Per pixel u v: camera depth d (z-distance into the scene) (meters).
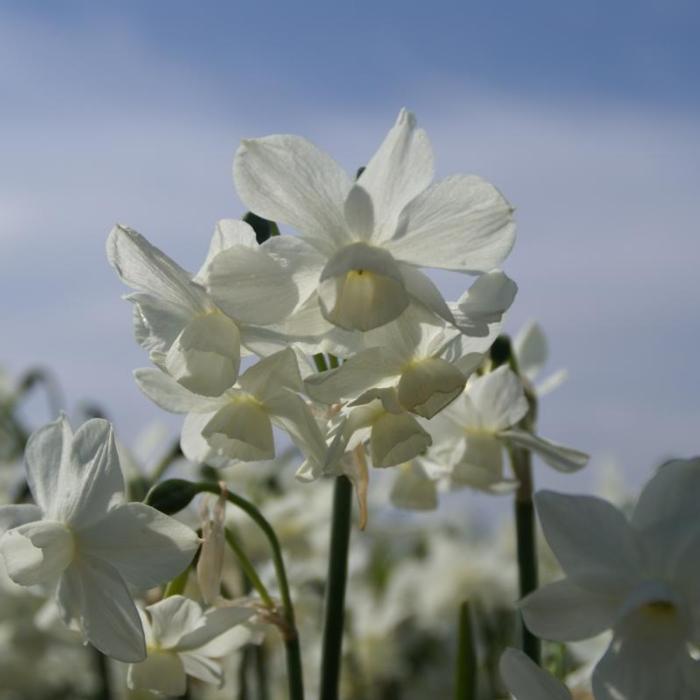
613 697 0.47
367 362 0.49
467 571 0.87
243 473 0.77
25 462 0.53
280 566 0.55
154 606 0.53
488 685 0.77
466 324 0.49
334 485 0.56
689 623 0.47
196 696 0.75
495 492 0.58
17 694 0.77
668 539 0.47
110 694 0.71
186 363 0.50
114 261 0.51
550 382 0.63
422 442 0.50
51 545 0.51
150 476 0.64
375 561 0.93
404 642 0.86
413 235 0.49
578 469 0.56
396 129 0.48
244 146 0.48
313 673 0.77
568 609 0.48
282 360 0.49
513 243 0.49
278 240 0.49
